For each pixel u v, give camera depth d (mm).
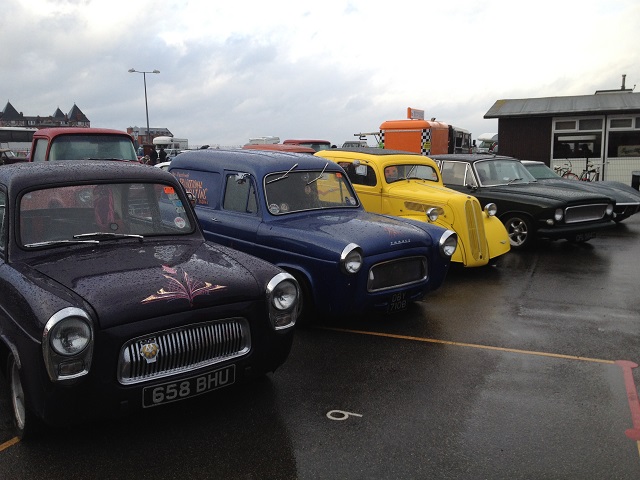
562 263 9062
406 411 3996
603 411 4004
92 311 3230
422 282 5926
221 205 6445
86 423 3771
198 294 3525
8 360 3613
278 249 5742
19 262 3820
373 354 5086
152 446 3518
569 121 18641
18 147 34062
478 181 10414
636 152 18109
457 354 5098
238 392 4270
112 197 4355
